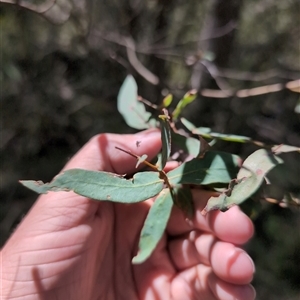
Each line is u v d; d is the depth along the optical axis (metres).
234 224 0.20
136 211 0.23
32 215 0.21
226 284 0.20
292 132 0.45
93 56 0.42
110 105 0.44
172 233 0.24
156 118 0.21
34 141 0.46
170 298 0.23
